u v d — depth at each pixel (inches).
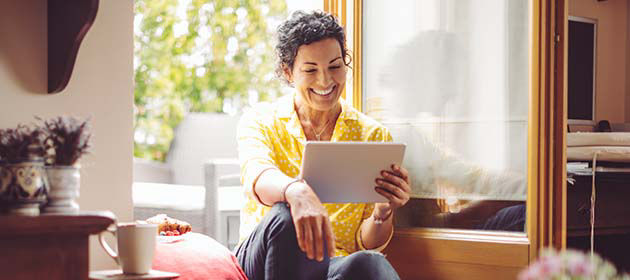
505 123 90.0
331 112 81.9
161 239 69.3
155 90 244.8
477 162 91.6
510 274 87.2
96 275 48.9
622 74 220.1
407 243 93.1
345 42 80.6
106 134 64.7
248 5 255.1
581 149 134.2
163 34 248.8
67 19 58.1
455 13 93.0
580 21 207.8
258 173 70.5
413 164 95.3
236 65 254.1
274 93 253.3
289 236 64.4
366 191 70.0
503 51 90.0
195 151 141.3
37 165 44.8
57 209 45.3
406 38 95.9
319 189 68.8
